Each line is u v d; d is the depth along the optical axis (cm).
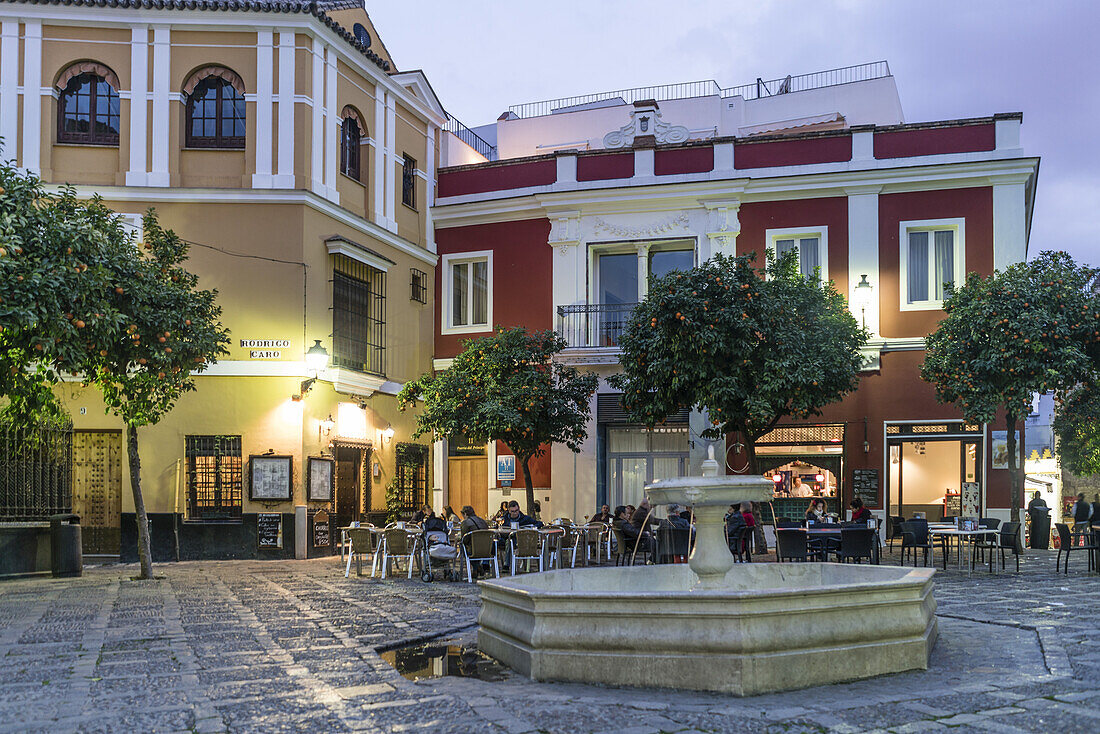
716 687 668
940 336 1781
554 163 2384
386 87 2286
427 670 773
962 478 2081
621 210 2317
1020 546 1789
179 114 1983
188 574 1609
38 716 612
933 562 1664
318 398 2002
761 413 1653
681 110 3020
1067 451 2772
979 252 2105
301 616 1075
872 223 2167
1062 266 1750
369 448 2161
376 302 2223
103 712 622
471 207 2433
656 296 1750
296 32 2006
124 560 1888
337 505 2044
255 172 1981
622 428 2331
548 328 2353
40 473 1590
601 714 607
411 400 1983
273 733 571
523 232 2398
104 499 1939
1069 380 1691
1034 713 587
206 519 1919
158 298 1391
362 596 1277
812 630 695
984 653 798
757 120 2984
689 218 2281
